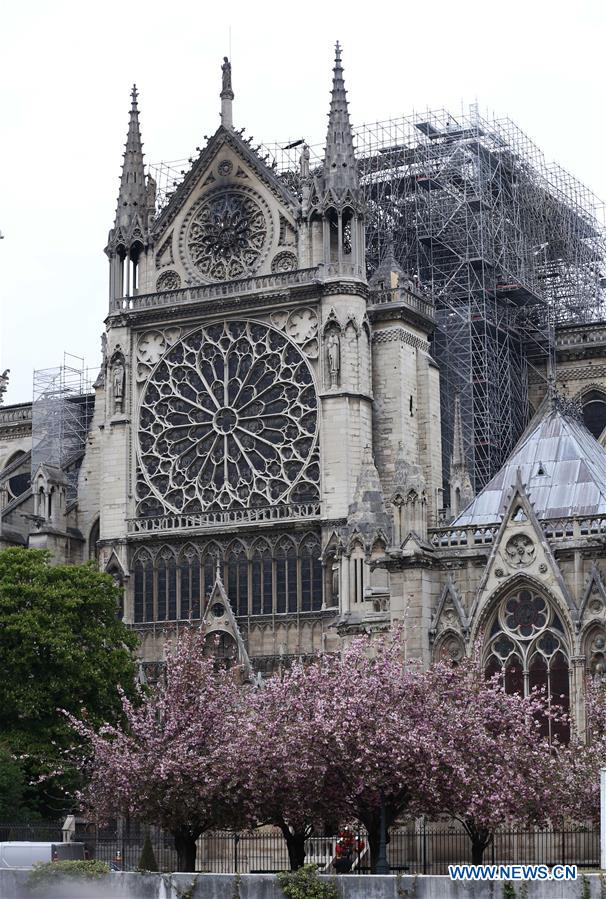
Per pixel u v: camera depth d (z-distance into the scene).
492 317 138.00
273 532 125.50
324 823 69.06
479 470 133.00
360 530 100.19
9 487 155.75
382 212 144.00
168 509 130.00
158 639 128.12
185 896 57.59
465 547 80.56
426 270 141.75
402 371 128.62
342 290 126.31
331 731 66.69
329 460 124.38
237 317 130.50
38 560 105.56
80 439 145.75
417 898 54.69
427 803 66.44
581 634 76.69
